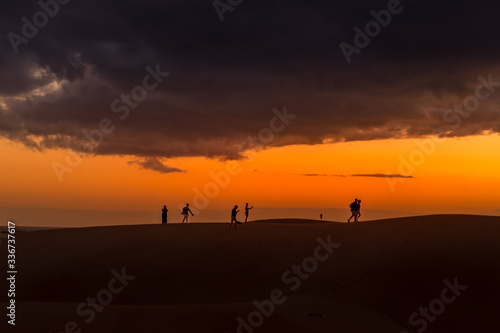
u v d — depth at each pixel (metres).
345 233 29.75
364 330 17.42
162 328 14.74
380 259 24.56
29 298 25.02
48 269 27.81
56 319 14.39
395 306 20.62
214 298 23.66
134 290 25.25
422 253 24.69
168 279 25.98
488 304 20.86
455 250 24.86
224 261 27.36
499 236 26.56
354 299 20.75
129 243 31.22
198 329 15.16
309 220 50.75
